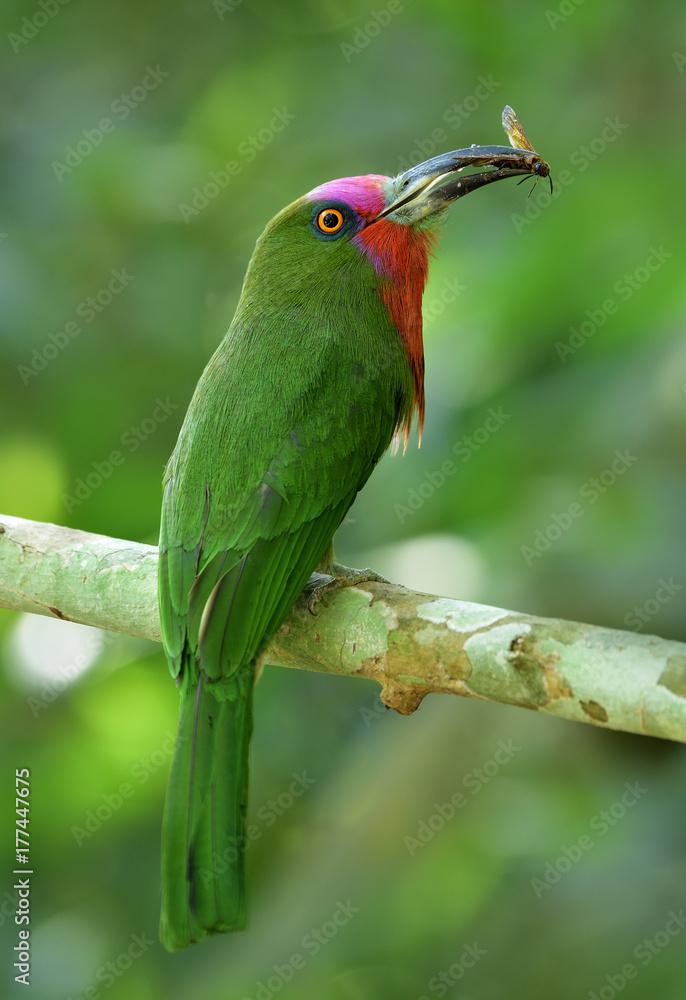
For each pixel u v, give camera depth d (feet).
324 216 26.37
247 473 23.67
